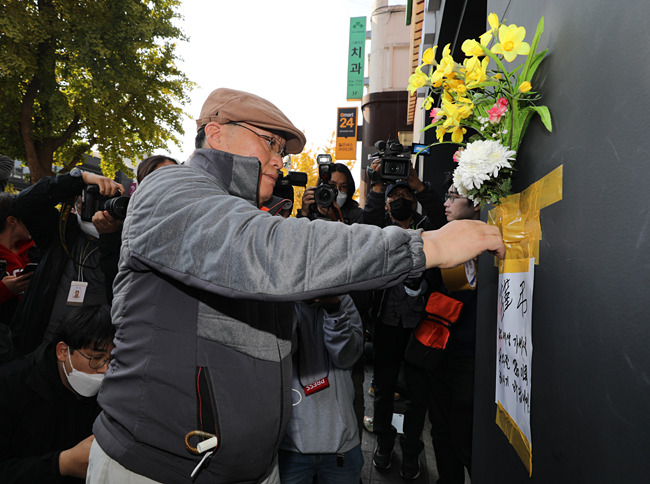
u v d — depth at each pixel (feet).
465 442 7.19
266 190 3.92
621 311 2.06
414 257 2.68
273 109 3.77
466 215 7.43
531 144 3.33
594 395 2.30
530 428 3.23
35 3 36.45
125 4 38.14
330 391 5.85
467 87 3.22
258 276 2.50
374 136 45.21
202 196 2.86
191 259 2.64
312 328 5.95
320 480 5.97
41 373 5.01
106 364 5.02
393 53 44.73
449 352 7.33
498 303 4.07
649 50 1.84
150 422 3.09
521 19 3.80
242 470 3.23
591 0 2.39
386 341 9.77
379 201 9.26
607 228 2.19
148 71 43.70
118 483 3.16
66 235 7.41
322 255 2.51
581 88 2.50
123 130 45.44
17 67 33.63
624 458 2.02
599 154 2.28
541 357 3.05
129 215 3.12
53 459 4.54
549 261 2.92
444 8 12.34
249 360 3.21
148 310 3.16
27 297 7.06
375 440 11.40
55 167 48.96
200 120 3.85
